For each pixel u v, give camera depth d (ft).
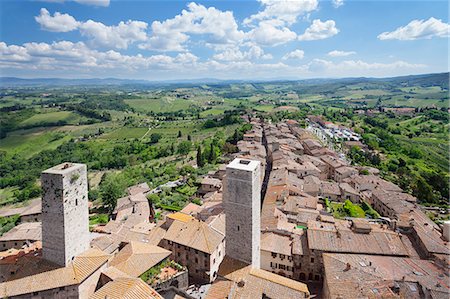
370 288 197.16
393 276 210.59
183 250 264.93
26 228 364.38
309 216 331.16
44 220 200.03
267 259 265.34
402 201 408.87
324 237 262.88
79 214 209.97
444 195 516.73
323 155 648.38
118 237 310.65
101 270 210.59
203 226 275.39
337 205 428.97
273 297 190.19
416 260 233.76
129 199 471.21
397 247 252.42
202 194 489.67
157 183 580.30
